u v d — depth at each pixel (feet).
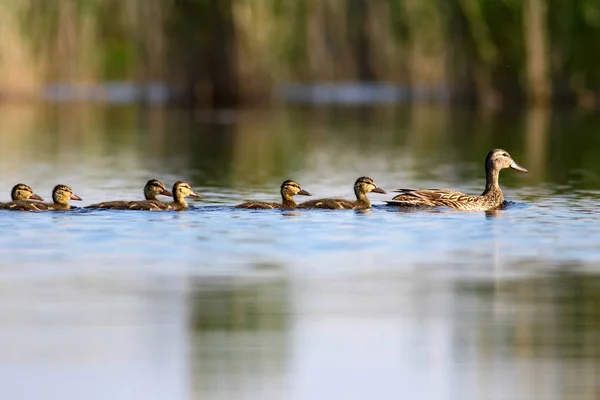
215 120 180.45
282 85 262.88
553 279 55.42
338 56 262.47
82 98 229.86
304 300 51.26
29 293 52.44
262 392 40.50
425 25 236.02
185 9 204.95
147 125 170.40
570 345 44.78
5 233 67.26
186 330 46.78
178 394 40.01
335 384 41.14
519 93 202.28
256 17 202.80
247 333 46.68
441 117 185.68
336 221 72.28
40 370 42.22
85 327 47.11
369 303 50.93
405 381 41.29
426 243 64.69
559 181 99.71
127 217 73.46
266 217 73.82
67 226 69.72
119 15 274.98
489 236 66.95
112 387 40.65
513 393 39.93
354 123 176.04
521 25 198.29
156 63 211.61
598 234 67.77
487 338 45.78
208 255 61.00
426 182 101.09
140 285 54.08
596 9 195.52
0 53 207.92
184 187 78.43
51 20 229.04
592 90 201.05
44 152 130.11
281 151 131.44
